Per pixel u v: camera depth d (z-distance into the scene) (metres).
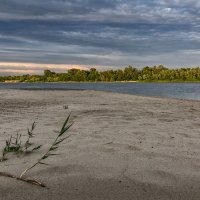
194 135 4.52
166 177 2.52
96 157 3.02
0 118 5.90
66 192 2.14
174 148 3.58
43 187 2.21
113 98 14.00
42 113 7.04
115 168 2.69
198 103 12.28
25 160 2.89
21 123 5.27
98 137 4.05
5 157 3.00
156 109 9.00
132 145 3.61
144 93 35.66
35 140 3.77
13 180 2.31
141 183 2.36
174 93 35.38
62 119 5.95
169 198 2.10
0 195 2.05
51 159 2.92
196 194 2.19
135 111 8.07
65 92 18.36
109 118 6.27
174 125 5.53
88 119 6.04
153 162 2.93
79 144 3.58
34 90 20.59
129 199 2.06
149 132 4.63
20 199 2.00
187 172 2.67
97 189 2.21
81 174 2.50
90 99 12.90
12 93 16.56
